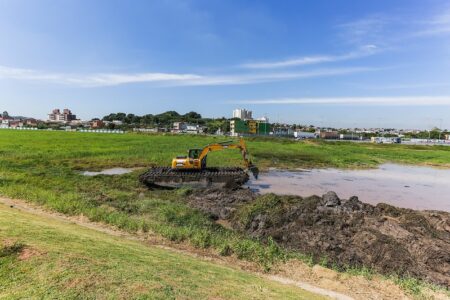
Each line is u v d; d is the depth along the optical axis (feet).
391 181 92.68
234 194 60.59
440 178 101.24
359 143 287.89
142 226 37.99
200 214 45.32
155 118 615.16
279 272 29.53
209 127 482.28
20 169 77.00
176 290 18.25
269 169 105.19
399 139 357.20
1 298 15.35
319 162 127.85
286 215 42.96
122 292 16.85
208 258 31.42
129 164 98.32
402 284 27.48
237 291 20.31
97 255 21.53
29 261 18.66
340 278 28.60
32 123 565.53
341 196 70.08
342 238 37.35
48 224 29.40
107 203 48.96
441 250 33.63
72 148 135.03
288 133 418.72
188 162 71.05
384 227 38.96
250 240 36.52
